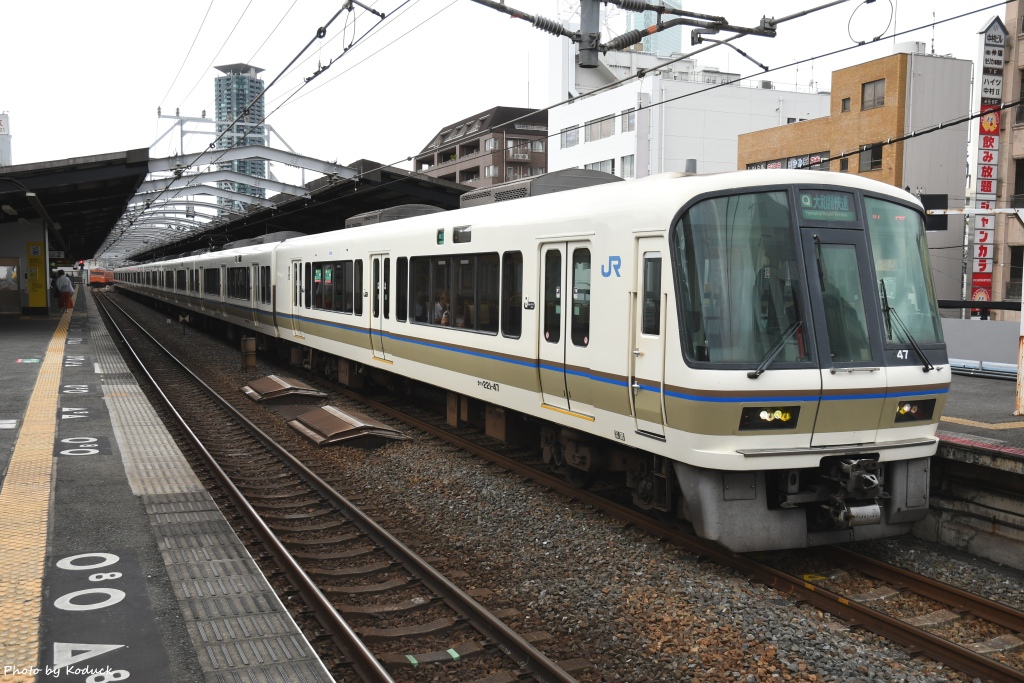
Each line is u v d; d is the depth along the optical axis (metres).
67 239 42.91
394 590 6.02
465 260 10.03
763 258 6.08
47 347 19.67
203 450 9.92
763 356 5.98
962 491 7.30
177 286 35.94
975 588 6.32
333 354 15.81
